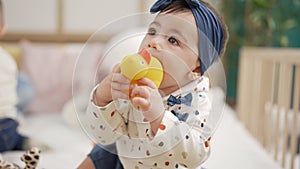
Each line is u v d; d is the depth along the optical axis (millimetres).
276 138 1556
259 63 1828
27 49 2250
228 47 2900
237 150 1532
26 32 2486
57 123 1912
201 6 727
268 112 1802
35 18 2525
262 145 1781
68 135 1664
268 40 2852
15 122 1414
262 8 2791
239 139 1681
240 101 2178
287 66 1436
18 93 1947
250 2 2803
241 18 2914
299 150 1801
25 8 2510
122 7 2545
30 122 1923
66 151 1413
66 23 2547
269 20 2775
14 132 1389
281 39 2762
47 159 1295
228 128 1839
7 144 1352
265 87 1794
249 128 1988
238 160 1421
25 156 833
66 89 2207
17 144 1414
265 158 1471
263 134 1785
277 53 1633
